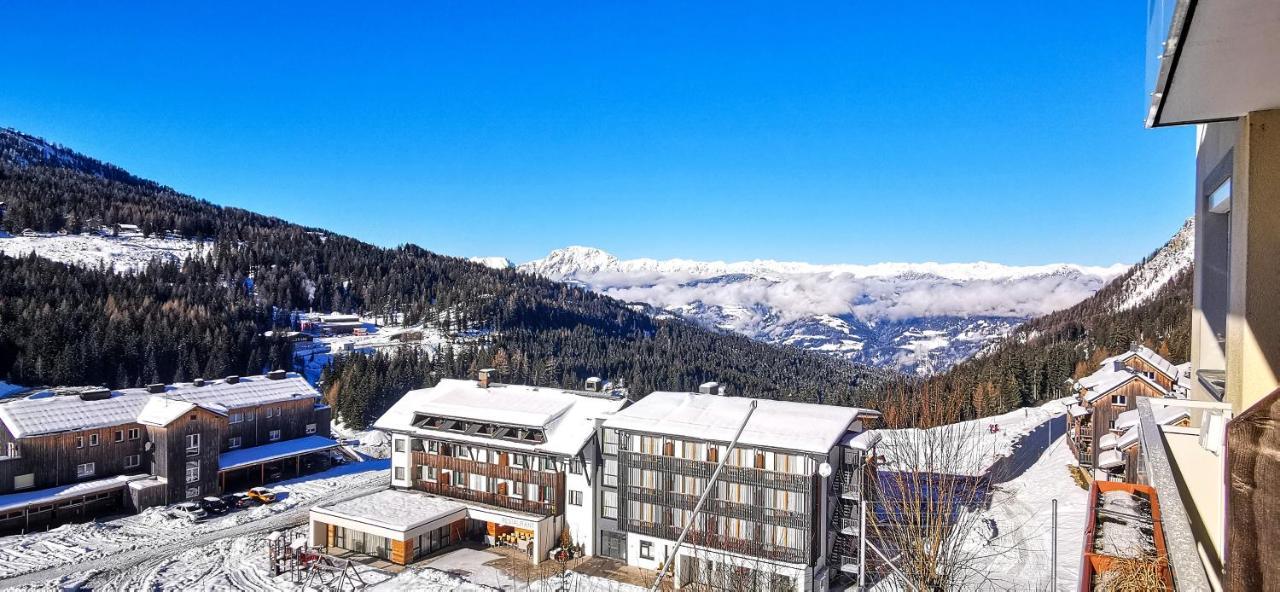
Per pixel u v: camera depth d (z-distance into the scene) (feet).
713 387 165.89
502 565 143.95
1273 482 15.70
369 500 161.68
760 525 129.70
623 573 138.72
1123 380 169.37
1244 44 19.25
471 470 163.32
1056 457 203.82
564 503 154.30
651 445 141.28
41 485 166.30
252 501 187.83
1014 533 134.41
